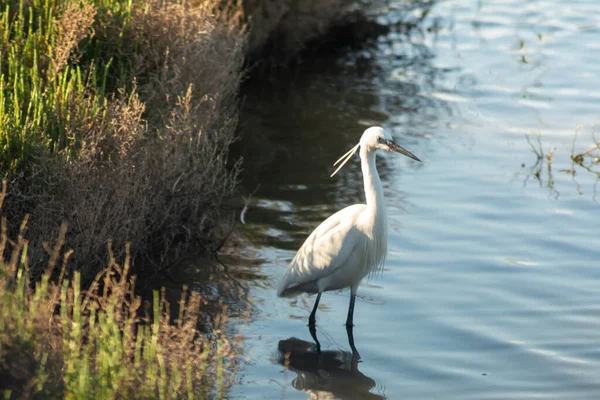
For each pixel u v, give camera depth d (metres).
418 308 11.14
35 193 11.34
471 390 9.26
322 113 19.12
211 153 13.97
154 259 12.42
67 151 11.70
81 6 14.97
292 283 11.09
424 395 9.18
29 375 7.34
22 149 11.49
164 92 14.15
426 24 26.00
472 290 11.53
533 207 14.14
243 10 20.58
